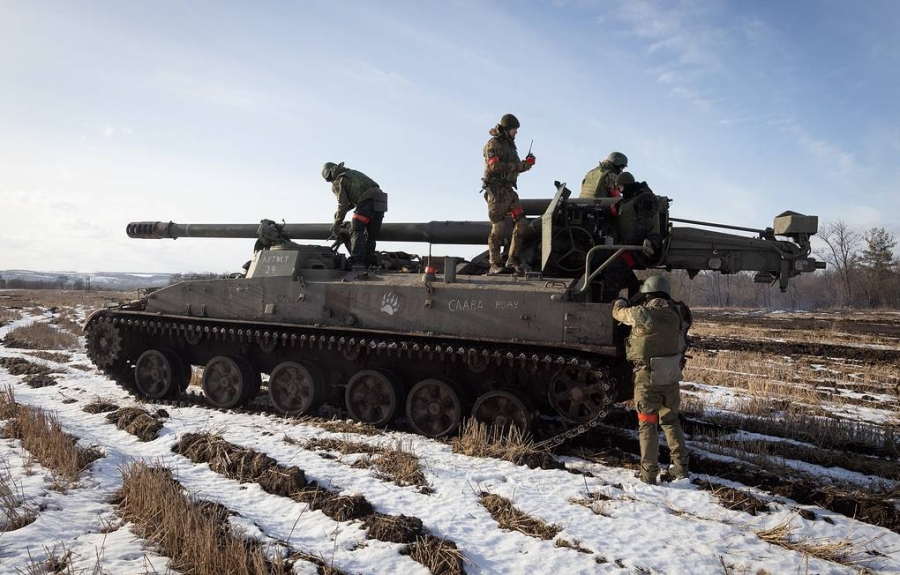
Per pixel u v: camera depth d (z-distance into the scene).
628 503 5.88
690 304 82.94
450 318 8.08
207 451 7.04
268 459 6.65
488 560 4.71
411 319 8.34
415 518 5.28
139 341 11.34
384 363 9.32
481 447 7.43
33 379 12.21
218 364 10.18
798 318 41.84
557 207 8.21
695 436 8.32
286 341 9.70
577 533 5.17
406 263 10.66
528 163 8.84
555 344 7.35
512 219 8.85
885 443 8.20
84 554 4.52
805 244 8.44
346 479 6.30
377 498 5.82
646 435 6.52
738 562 4.75
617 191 9.95
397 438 8.12
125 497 5.61
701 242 8.59
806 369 15.54
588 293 7.48
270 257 9.73
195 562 4.33
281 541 4.86
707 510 5.77
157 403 10.44
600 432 8.55
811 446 8.04
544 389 8.10
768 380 12.98
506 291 7.74
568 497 6.03
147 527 4.99
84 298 57.75
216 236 12.60
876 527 5.48
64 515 5.25
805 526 5.45
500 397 8.01
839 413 10.30
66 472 6.15
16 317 32.03
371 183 10.27
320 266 9.58
